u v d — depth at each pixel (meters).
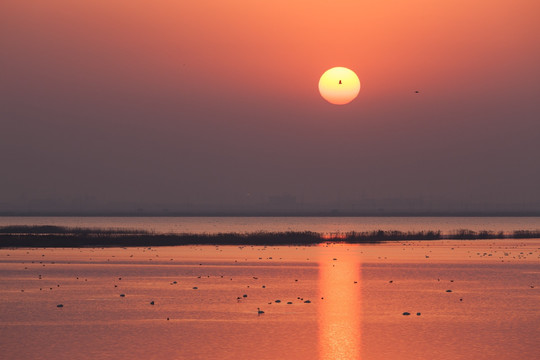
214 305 95.19
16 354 65.81
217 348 68.25
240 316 86.06
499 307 93.88
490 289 114.00
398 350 67.62
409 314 87.88
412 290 112.69
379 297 103.69
